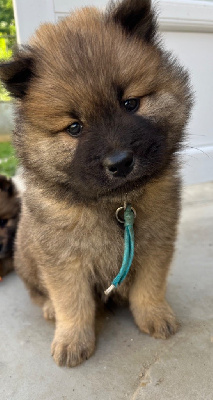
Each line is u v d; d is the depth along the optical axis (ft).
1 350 1.00
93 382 0.87
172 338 0.98
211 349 0.93
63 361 0.93
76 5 1.55
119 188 0.79
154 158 0.78
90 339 0.97
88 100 0.74
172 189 0.95
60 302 0.98
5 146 3.52
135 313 1.05
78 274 0.96
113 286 0.91
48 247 0.93
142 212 0.92
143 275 1.01
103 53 0.76
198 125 1.88
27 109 0.83
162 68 0.85
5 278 1.40
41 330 1.07
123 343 0.99
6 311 1.17
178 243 1.48
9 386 0.88
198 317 1.05
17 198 1.57
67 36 0.81
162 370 0.88
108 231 0.91
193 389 0.82
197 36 1.77
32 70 0.81
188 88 0.92
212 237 1.52
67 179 0.83
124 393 0.83
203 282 1.21
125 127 0.74
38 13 1.50
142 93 0.79
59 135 0.79
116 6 0.88
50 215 0.91
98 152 0.73
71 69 0.74
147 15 0.84
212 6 1.74
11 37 3.35
